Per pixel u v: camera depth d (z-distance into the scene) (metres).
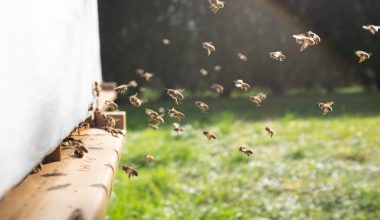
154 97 22.77
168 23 21.84
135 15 21.39
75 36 2.28
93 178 1.60
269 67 23.42
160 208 6.20
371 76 25.55
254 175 8.43
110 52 21.34
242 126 13.84
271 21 22.89
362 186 7.61
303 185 7.79
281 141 11.52
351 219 6.27
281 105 19.66
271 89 24.16
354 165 9.20
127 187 7.07
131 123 14.80
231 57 22.77
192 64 22.50
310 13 23.53
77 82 2.30
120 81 21.53
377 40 24.42
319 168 8.87
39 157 1.47
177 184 7.52
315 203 6.93
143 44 21.64
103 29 21.27
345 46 24.27
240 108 18.77
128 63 21.45
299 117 15.83
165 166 8.88
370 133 12.32
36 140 1.43
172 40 21.88
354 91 26.28
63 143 2.14
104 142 2.40
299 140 11.62
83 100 2.54
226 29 22.39
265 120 15.16
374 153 10.15
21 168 1.27
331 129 13.07
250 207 6.73
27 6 1.37
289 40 23.39
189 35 22.11
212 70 22.77
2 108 1.13
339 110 17.59
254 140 11.64
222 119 14.62
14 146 1.21
